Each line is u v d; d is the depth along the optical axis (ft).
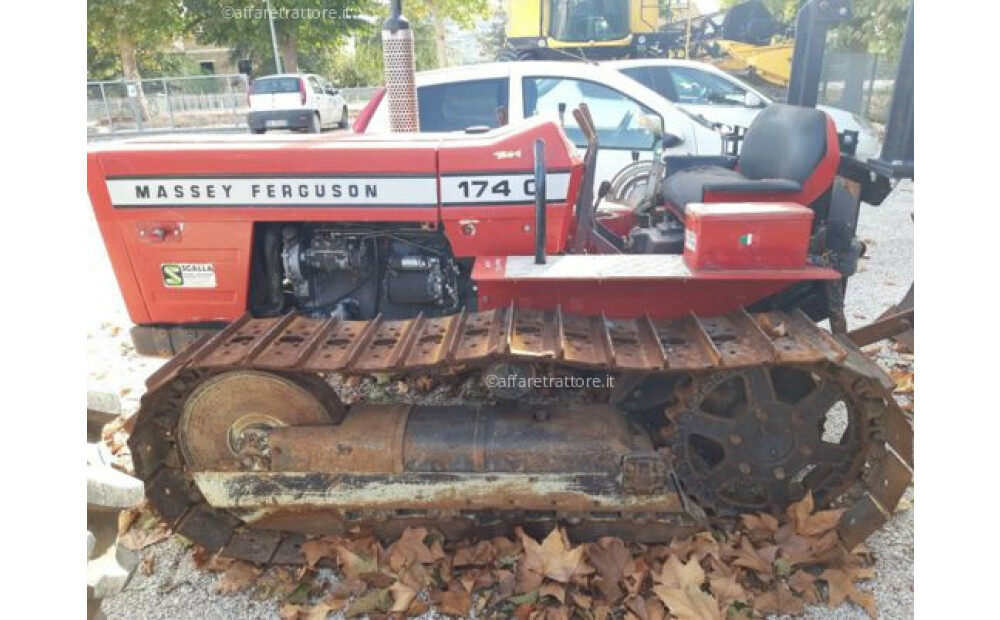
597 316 8.50
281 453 8.09
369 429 8.12
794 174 9.52
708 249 7.86
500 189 8.42
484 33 111.96
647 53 32.32
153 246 8.64
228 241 8.60
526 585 7.94
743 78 31.78
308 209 8.48
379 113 17.40
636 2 31.58
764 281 8.36
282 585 8.31
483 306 8.49
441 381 12.68
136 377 14.02
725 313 8.54
